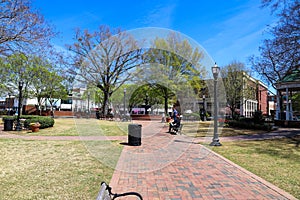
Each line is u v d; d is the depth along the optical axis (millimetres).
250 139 10500
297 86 18188
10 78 23391
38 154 6367
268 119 22109
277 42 11727
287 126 17734
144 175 4559
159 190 3785
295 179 4473
